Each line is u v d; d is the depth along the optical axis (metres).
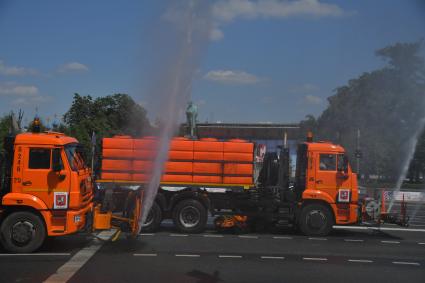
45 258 11.24
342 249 13.17
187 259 11.34
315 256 12.10
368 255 12.43
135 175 15.18
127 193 15.02
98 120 34.00
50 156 11.86
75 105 36.22
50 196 11.78
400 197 34.06
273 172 16.34
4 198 11.59
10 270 10.03
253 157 15.49
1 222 11.76
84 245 12.91
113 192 15.07
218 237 14.60
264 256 11.91
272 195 16.02
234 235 15.12
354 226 18.14
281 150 16.95
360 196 16.61
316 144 15.69
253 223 16.22
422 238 15.47
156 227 15.12
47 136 11.91
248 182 15.45
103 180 15.16
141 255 11.71
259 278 9.77
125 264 10.72
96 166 15.46
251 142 15.60
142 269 10.28
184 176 15.36
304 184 15.74
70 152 12.20
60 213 11.80
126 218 13.43
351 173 15.52
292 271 10.42
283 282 9.52
